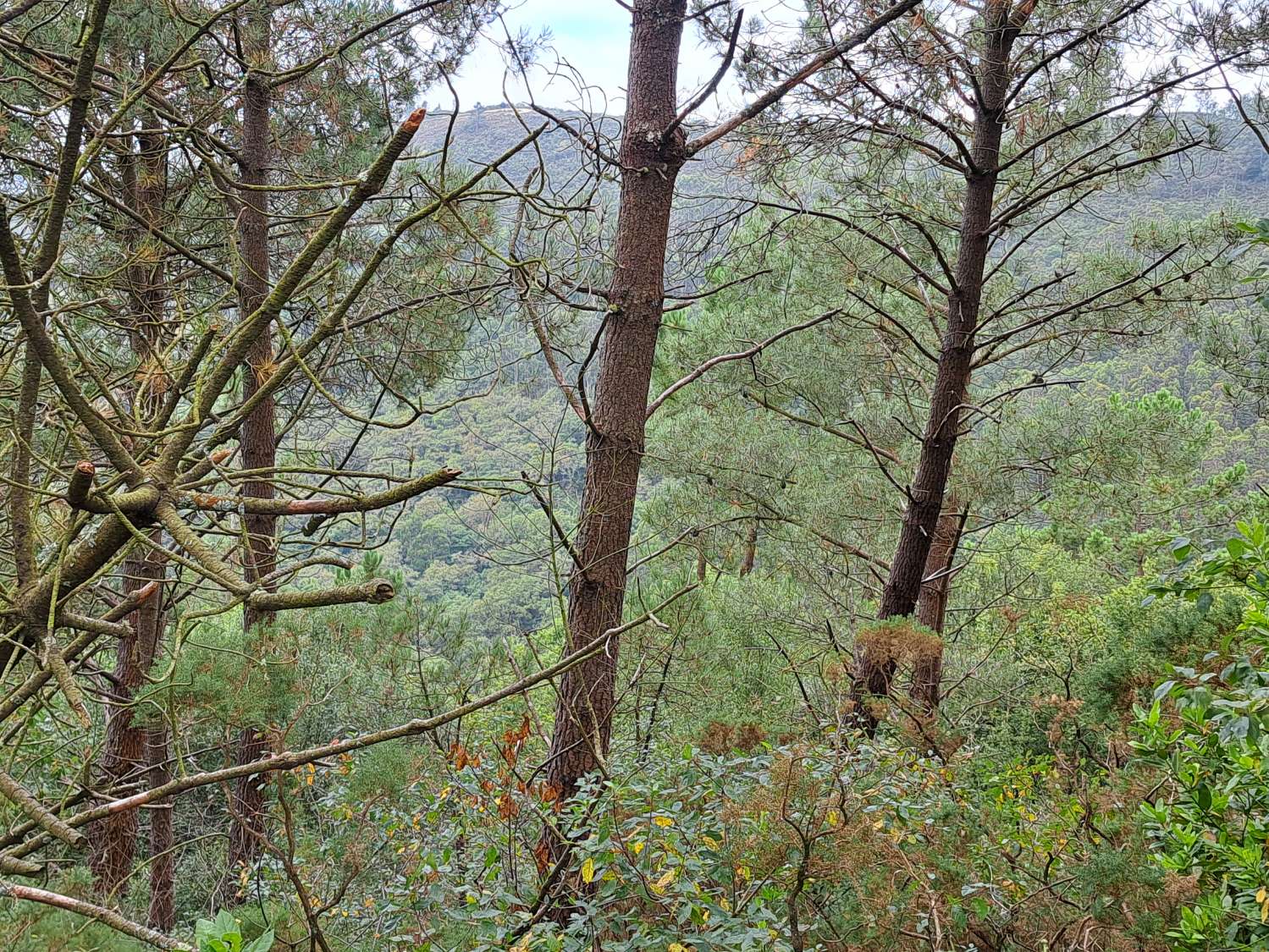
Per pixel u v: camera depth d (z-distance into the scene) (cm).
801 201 793
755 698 805
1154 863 310
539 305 559
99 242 595
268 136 669
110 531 188
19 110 322
